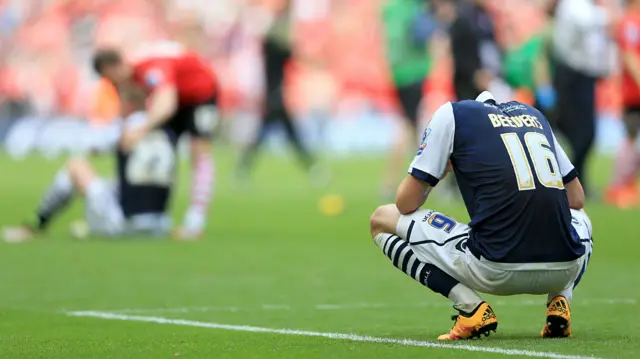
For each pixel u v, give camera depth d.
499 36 56.56
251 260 32.94
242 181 63.56
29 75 99.81
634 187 50.00
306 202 53.84
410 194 18.00
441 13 52.16
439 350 16.52
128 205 38.28
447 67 75.81
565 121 49.03
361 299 24.81
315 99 93.69
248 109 91.06
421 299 24.78
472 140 17.75
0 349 17.62
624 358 15.73
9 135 99.88
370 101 94.88
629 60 48.03
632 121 49.06
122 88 37.00
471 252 17.55
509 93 52.09
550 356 15.84
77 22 98.38
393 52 53.09
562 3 48.06
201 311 22.98
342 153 93.94
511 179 17.41
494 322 17.70
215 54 91.69
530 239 17.39
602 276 28.89
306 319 21.66
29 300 24.78
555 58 48.50
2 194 58.38
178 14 86.56
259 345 17.61
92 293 25.98
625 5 49.81
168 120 38.19
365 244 37.56
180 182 67.12
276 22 64.50
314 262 32.47
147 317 22.06
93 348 17.66
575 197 18.59
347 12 93.75
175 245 37.03
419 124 53.62
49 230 42.00
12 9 102.00
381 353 16.30
